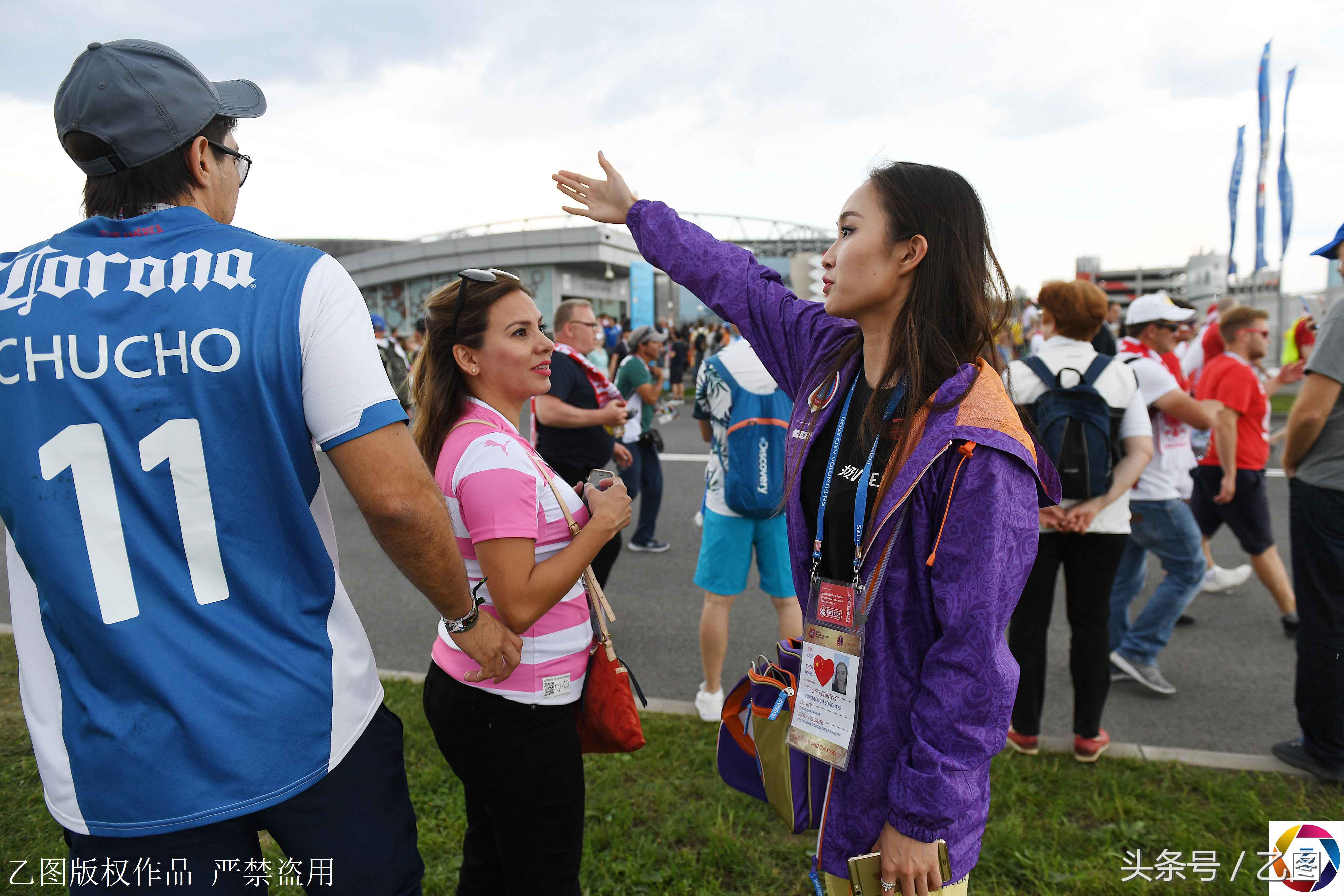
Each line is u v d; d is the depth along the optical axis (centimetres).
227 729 111
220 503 111
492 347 172
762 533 324
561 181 197
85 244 114
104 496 108
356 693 126
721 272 178
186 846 111
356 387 115
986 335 131
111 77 113
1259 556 420
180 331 108
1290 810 258
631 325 2591
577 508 167
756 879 232
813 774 140
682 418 1370
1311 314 1320
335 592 124
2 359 109
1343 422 264
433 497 123
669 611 476
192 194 122
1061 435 271
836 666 132
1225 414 403
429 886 225
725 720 161
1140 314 371
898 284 131
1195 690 363
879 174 133
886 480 123
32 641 118
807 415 146
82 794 112
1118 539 277
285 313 111
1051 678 377
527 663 158
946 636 117
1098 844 243
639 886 230
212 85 125
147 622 109
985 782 123
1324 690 274
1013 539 115
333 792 122
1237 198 1603
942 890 122
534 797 161
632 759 293
